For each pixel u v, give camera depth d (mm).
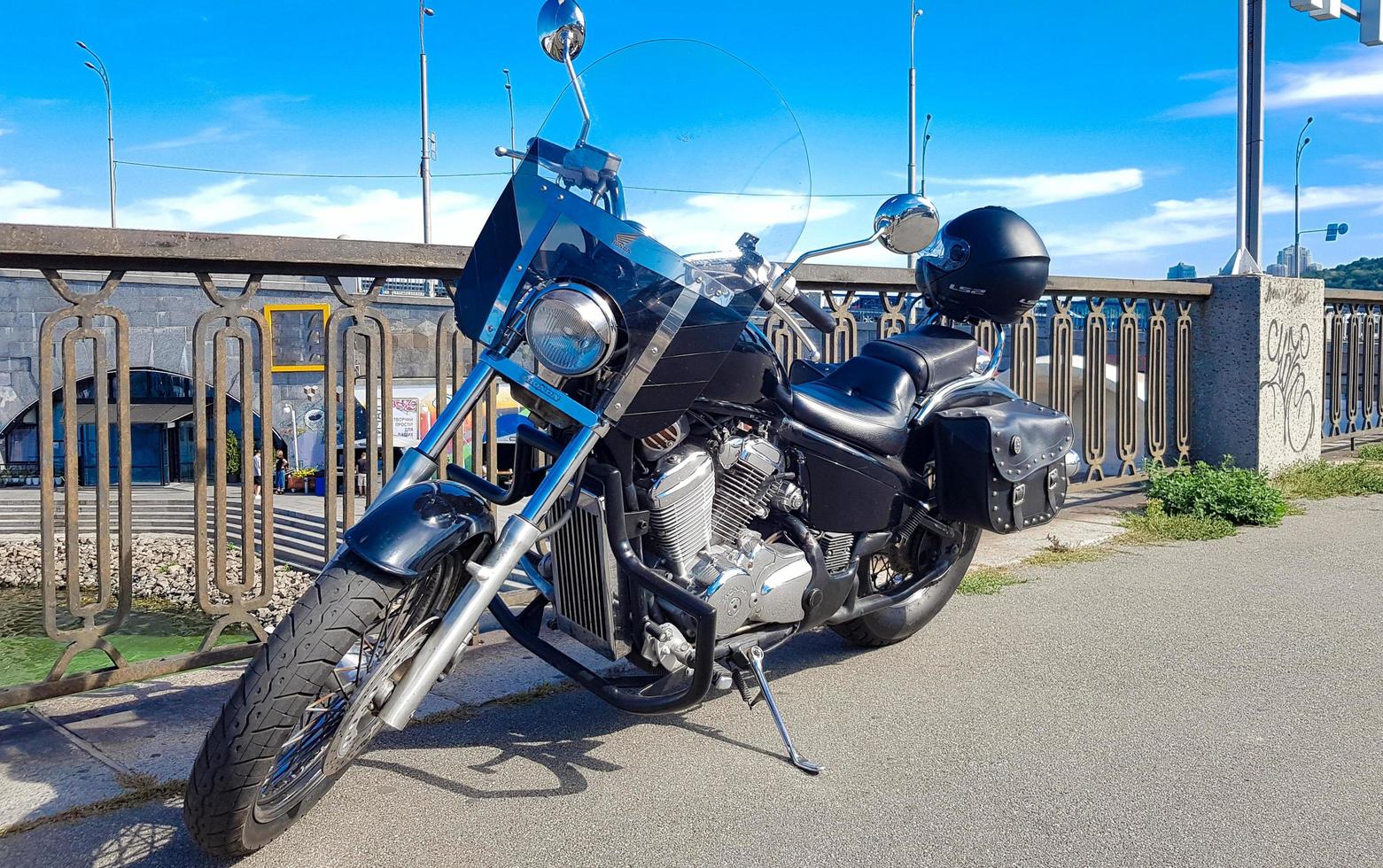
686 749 3332
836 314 5902
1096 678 3996
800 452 3410
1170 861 2629
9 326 22531
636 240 2752
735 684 3260
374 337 4086
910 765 3211
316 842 2701
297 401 20469
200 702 3623
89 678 3559
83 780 2977
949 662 4207
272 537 3947
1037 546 6277
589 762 3230
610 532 2861
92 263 3428
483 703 3693
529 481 3066
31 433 23859
